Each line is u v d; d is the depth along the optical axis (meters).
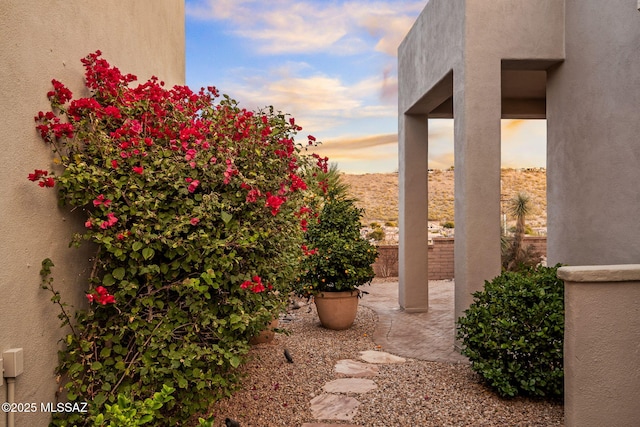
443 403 4.03
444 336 6.38
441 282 11.34
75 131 3.01
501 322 4.02
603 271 3.04
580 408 3.05
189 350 3.03
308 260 6.59
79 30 3.30
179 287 3.09
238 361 3.02
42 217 2.77
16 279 2.50
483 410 3.87
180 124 3.44
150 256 2.93
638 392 3.06
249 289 3.32
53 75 2.93
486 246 5.32
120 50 4.15
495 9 5.33
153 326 3.06
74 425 2.89
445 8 5.97
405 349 5.77
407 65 7.88
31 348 2.63
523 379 4.02
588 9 4.91
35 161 2.71
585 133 5.02
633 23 4.25
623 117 4.41
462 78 5.39
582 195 5.10
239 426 3.52
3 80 2.43
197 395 3.16
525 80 7.56
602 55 4.70
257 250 3.54
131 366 2.99
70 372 2.84
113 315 3.16
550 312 3.99
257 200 3.36
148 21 5.01
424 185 8.09
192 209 3.08
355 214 7.11
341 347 5.88
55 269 2.91
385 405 4.03
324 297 6.70
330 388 4.44
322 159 4.48
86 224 2.86
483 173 5.33
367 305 8.65
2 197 2.41
